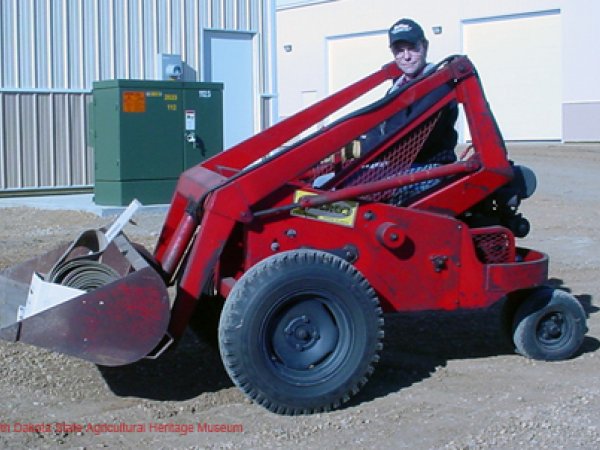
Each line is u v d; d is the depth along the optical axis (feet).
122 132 43.52
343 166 20.71
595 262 34.17
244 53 56.75
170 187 44.91
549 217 45.34
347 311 18.15
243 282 17.63
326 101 22.57
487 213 21.70
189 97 45.06
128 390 19.79
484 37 104.22
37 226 40.27
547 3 97.96
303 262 17.87
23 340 16.92
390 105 19.60
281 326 17.97
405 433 17.33
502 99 103.14
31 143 49.06
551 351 21.84
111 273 19.24
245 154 21.88
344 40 121.90
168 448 16.57
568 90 97.14
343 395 18.26
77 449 16.46
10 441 16.79
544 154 81.76
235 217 18.45
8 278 20.84
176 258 19.81
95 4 50.60
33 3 48.60
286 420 17.92
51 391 19.65
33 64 48.80
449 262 19.86
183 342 23.22
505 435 17.19
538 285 20.81
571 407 18.70
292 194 18.90
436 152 21.01
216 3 55.16
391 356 22.48
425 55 21.67
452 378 20.72
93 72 50.75
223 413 18.40
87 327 17.08
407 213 19.49
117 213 43.06
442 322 25.72
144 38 52.39
